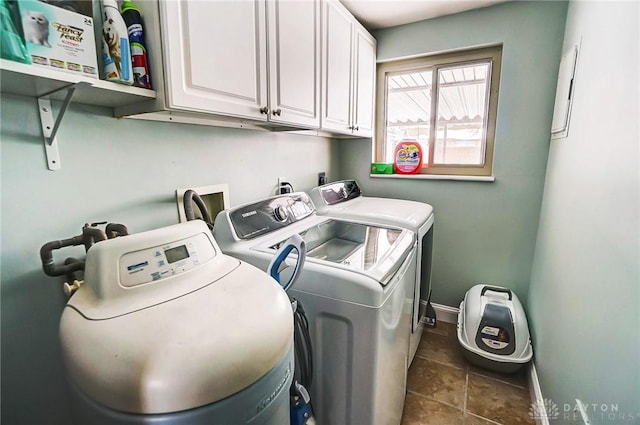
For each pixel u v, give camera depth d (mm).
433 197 2371
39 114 854
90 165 978
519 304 1976
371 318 947
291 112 1388
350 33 1903
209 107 984
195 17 917
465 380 1810
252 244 1243
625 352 776
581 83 1363
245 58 1110
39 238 874
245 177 1623
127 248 693
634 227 786
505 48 1988
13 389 850
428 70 2355
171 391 485
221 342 551
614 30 1021
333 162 2574
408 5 1968
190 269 762
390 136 2607
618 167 915
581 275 1152
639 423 685
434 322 2348
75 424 584
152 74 888
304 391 999
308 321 1053
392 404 1228
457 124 2340
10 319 833
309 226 1544
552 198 1727
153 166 1169
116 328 567
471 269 2311
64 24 708
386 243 1400
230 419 538
